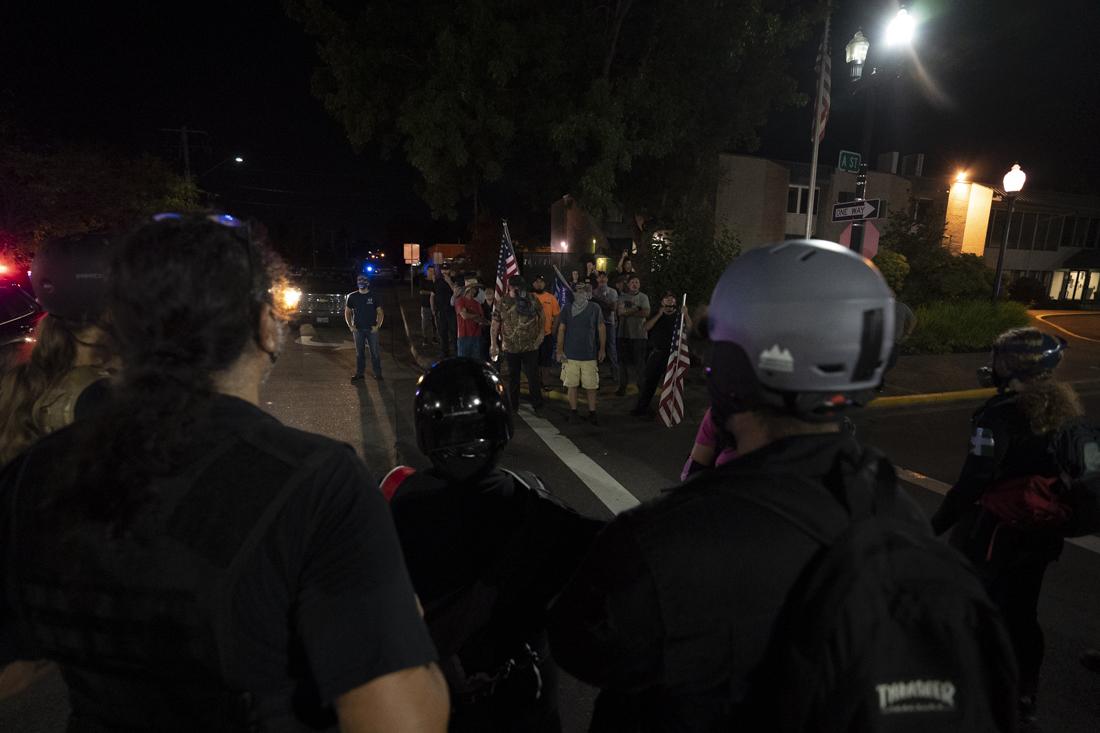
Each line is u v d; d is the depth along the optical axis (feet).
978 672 2.69
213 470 2.60
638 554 3.02
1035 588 8.57
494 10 50.24
